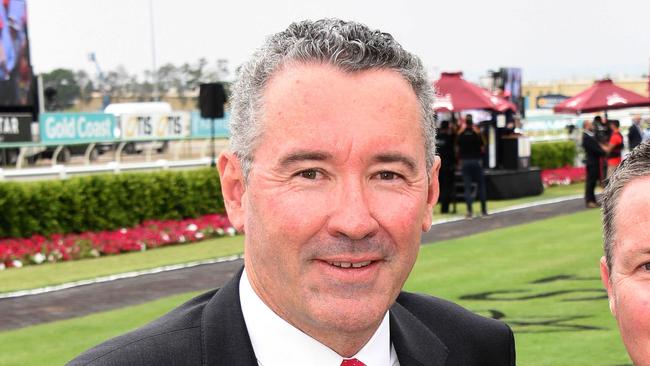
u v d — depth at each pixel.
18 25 27.03
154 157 30.97
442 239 12.62
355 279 1.67
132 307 8.02
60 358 6.12
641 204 1.68
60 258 11.63
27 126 24.11
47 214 12.97
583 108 21.69
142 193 14.44
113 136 26.41
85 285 9.32
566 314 7.20
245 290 1.83
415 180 1.71
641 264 1.69
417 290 8.42
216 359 1.76
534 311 7.35
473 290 8.38
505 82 23.97
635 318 1.70
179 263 11.05
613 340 6.26
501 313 7.30
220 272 10.20
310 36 1.66
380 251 1.67
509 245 11.72
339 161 1.63
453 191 16.73
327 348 1.76
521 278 9.01
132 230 13.47
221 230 14.29
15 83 27.11
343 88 1.63
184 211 15.10
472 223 14.81
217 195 15.59
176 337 1.78
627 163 1.75
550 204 18.14
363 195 1.65
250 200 1.73
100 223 13.72
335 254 1.65
